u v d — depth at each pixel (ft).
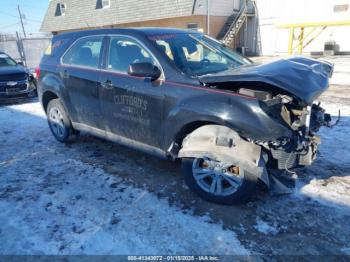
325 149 14.48
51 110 16.69
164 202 10.69
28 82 29.35
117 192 11.46
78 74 14.20
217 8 68.95
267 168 9.88
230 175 9.94
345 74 35.81
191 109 9.99
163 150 11.65
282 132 9.02
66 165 13.96
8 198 11.34
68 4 88.84
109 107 13.00
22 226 9.70
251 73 9.34
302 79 9.45
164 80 10.90
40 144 16.88
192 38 13.01
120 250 8.55
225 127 9.69
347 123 18.08
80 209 10.48
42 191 11.74
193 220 9.66
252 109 8.99
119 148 15.75
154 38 11.82
